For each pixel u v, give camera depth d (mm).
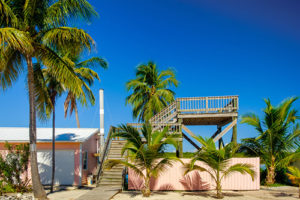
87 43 9961
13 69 10539
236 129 13859
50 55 9977
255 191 11508
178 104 14258
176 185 11961
